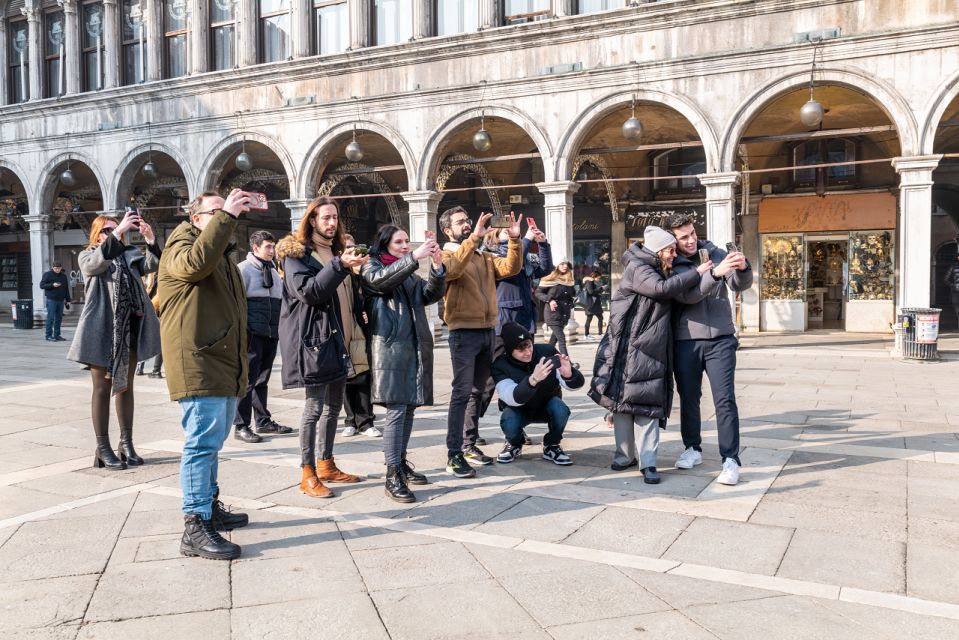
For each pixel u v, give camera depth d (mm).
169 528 4426
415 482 5289
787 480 5332
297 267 4766
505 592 3479
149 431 7379
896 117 13352
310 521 4535
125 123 20688
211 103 19469
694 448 5789
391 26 18000
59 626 3152
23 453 6445
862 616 3211
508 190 22453
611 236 21219
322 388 5047
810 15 13906
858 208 18703
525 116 16172
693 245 5469
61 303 18906
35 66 22812
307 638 3055
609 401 5379
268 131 18797
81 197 26047
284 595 3465
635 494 5051
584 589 3504
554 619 3205
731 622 3160
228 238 3826
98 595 3467
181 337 3949
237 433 6910
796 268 19406
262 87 18859
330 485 5312
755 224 19672
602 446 6531
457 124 16781
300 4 18578
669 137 19328
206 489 4023
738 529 4328
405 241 5047
